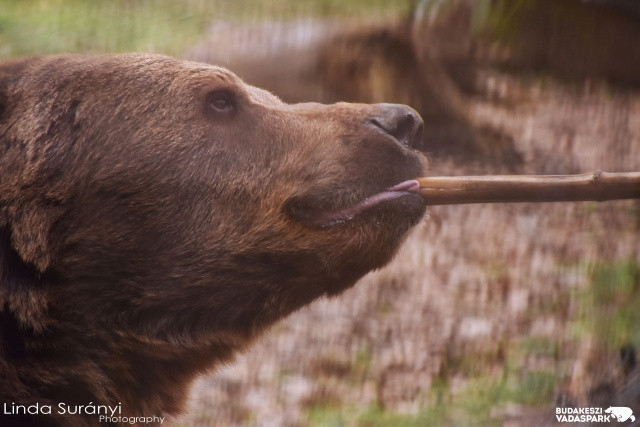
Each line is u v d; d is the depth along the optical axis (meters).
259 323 7.59
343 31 19.84
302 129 7.70
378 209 7.47
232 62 19.44
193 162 7.43
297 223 7.48
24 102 7.28
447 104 19.81
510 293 14.39
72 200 7.10
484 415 11.12
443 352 12.98
